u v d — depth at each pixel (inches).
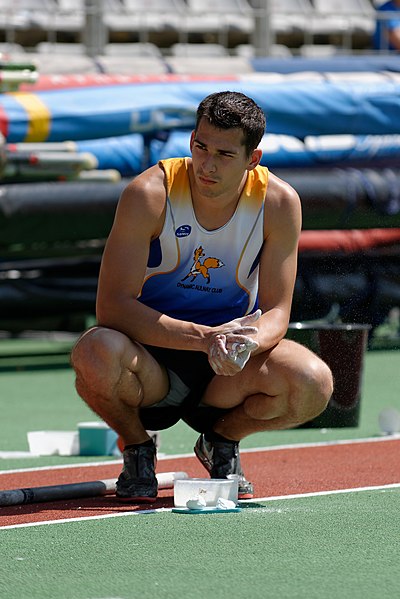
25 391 1068.5
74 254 1434.5
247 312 527.5
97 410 506.3
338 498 531.5
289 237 510.6
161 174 501.7
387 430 788.6
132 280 500.1
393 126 1453.0
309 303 1438.2
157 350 517.7
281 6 2020.2
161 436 776.9
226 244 506.3
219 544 428.1
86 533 446.0
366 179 1471.5
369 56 1640.0
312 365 494.0
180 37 2021.4
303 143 1477.6
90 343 487.5
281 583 372.5
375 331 1555.1
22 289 1413.6
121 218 499.8
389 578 379.9
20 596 354.9
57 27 1862.7
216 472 529.0
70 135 1249.4
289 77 1444.4
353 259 1467.8
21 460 661.9
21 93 1244.5
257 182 504.4
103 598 352.5
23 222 1304.1
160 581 373.7
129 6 1941.4
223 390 513.7
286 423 509.0
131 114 1275.8
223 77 1386.6
